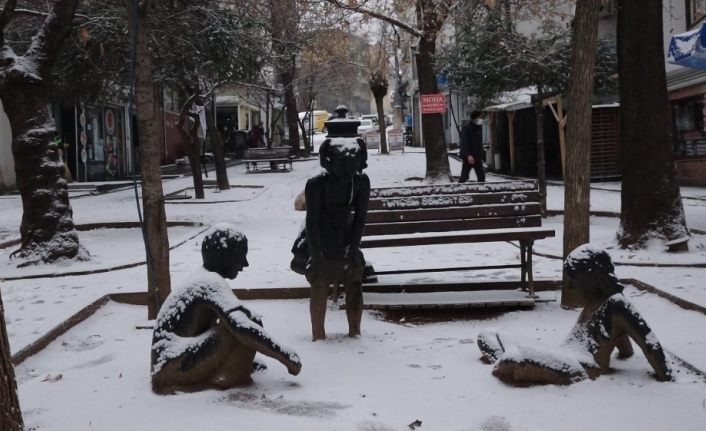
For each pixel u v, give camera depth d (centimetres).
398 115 5091
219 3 1770
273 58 1875
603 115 2333
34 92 1062
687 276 871
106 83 1758
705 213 1469
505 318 731
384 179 2412
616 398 479
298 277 898
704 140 2055
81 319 743
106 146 3131
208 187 2494
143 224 725
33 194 1057
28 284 930
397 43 2308
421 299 768
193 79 1803
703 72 1966
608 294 526
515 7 2044
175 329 510
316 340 643
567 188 749
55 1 1060
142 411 470
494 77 1568
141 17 724
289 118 3997
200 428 436
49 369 585
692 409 457
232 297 504
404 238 760
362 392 506
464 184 789
